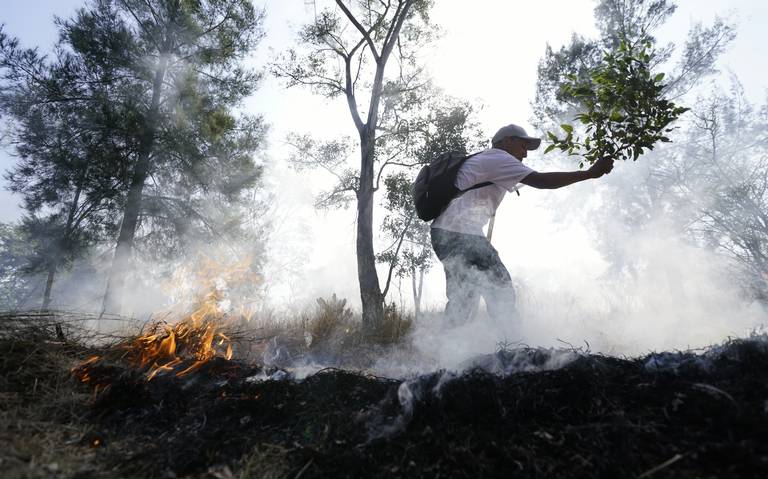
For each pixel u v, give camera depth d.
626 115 3.27
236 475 1.54
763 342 2.02
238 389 2.23
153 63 12.78
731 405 1.53
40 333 2.76
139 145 12.08
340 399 2.10
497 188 3.60
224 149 13.29
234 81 13.77
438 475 1.48
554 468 1.42
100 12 12.66
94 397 2.19
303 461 1.61
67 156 11.96
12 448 1.61
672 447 1.41
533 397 1.79
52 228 12.54
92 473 1.52
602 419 1.64
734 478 1.25
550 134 3.41
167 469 1.59
